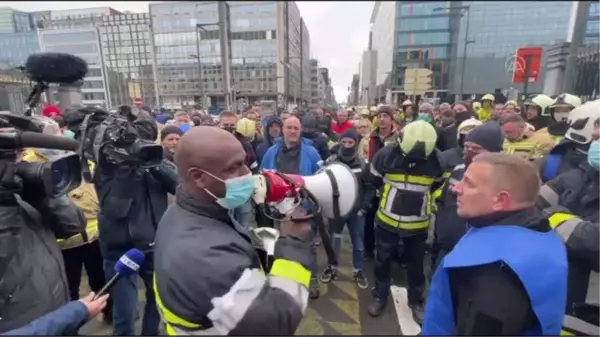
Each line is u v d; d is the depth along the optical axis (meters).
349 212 0.85
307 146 2.89
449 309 0.87
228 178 0.93
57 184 1.34
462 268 0.83
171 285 0.83
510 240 0.83
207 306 0.79
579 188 1.60
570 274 1.45
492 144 2.01
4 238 1.24
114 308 1.85
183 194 1.00
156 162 1.76
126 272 1.32
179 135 2.54
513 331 0.73
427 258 2.40
